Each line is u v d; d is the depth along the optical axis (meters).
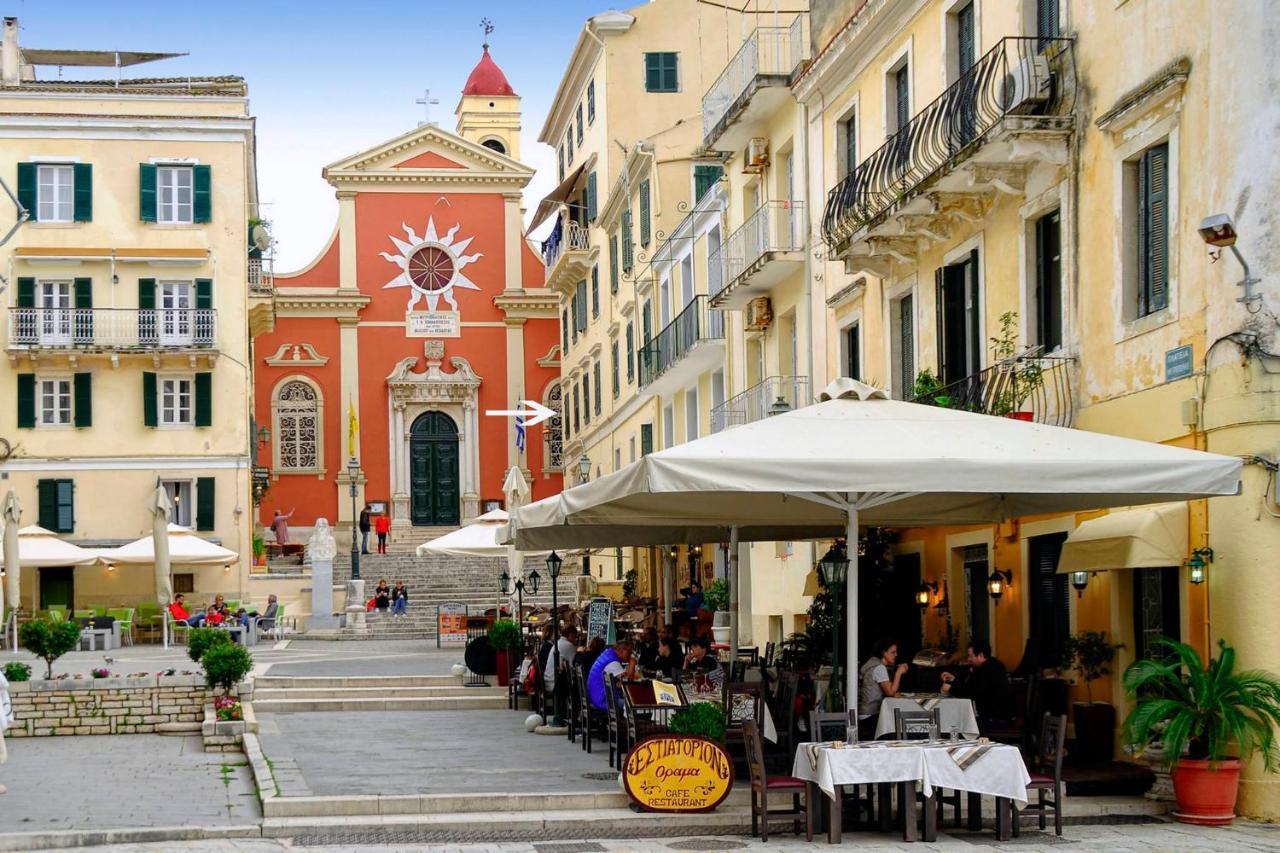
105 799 16.42
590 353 52.59
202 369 47.81
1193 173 15.29
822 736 14.37
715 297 30.77
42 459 46.97
